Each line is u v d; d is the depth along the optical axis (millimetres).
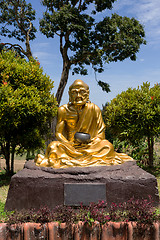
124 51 14938
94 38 15977
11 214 4438
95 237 4004
